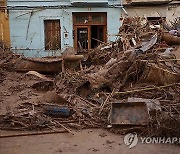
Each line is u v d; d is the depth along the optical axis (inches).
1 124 335.3
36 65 585.6
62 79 491.8
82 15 868.0
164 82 400.8
